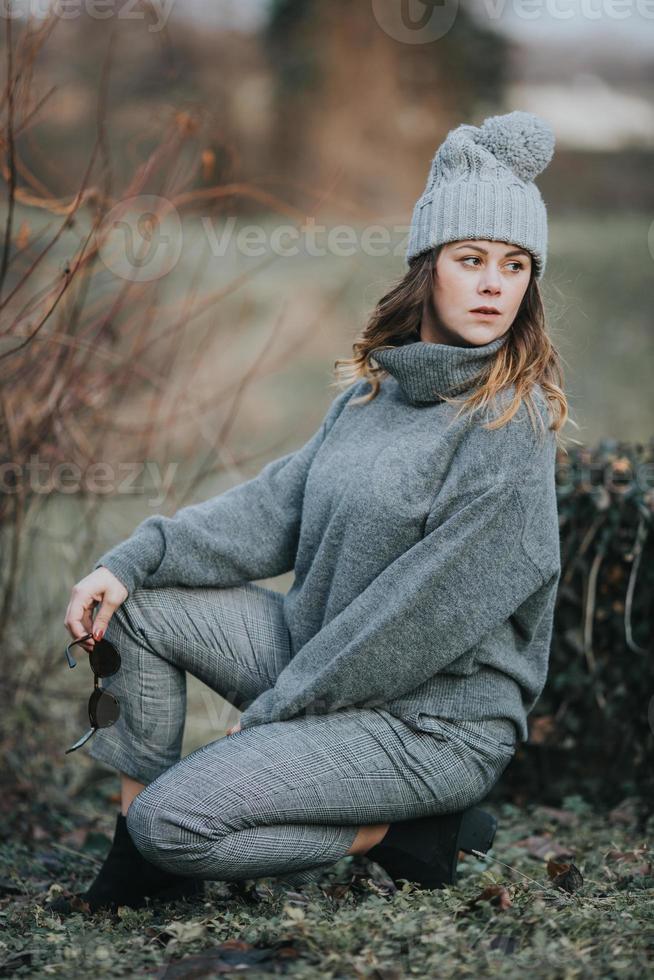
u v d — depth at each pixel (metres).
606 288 16.33
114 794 5.29
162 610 3.29
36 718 5.31
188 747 5.66
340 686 2.97
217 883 3.46
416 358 3.12
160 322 6.77
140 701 3.28
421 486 3.05
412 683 2.99
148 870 3.12
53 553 5.38
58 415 4.73
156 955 2.60
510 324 3.15
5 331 4.35
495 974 2.34
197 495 6.39
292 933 2.63
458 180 3.13
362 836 3.09
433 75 22.11
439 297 3.17
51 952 2.69
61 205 4.66
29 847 4.40
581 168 22.17
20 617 5.21
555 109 22.70
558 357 3.24
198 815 2.86
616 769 4.90
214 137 5.23
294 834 2.97
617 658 4.80
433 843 3.12
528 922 2.65
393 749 3.00
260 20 21.67
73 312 4.77
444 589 2.93
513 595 2.99
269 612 3.42
